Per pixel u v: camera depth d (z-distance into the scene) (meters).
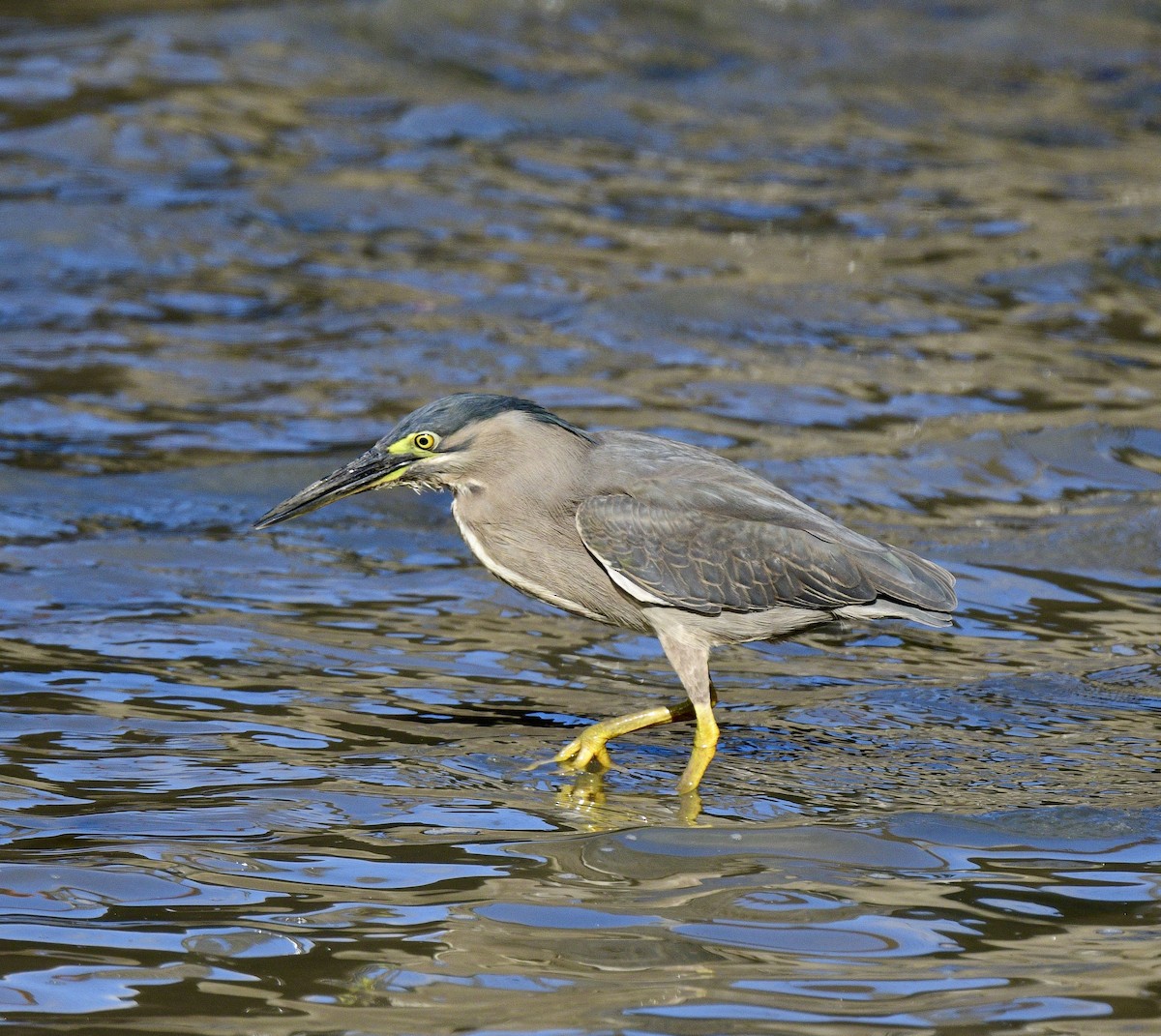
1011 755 9.38
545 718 9.95
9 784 8.60
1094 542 12.66
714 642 9.82
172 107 23.61
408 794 8.70
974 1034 6.33
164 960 6.86
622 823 8.42
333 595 11.74
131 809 8.36
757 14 31.12
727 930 7.21
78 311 17.88
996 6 32.56
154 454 14.31
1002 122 26.12
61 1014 6.41
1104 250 19.91
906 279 19.06
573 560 9.88
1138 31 31.36
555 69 27.31
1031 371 16.41
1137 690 10.32
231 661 10.49
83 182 21.05
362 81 25.73
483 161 23.12
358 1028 6.36
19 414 15.12
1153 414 15.22
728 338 17.25
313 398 15.72
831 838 8.20
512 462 9.81
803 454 14.29
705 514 9.67
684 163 23.62
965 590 11.91
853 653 11.07
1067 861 7.95
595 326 17.44
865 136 25.17
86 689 9.92
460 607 11.69
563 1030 6.36
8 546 12.24
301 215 20.73
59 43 26.33
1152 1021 6.43
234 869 7.73
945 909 7.43
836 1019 6.45
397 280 18.92
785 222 21.23
